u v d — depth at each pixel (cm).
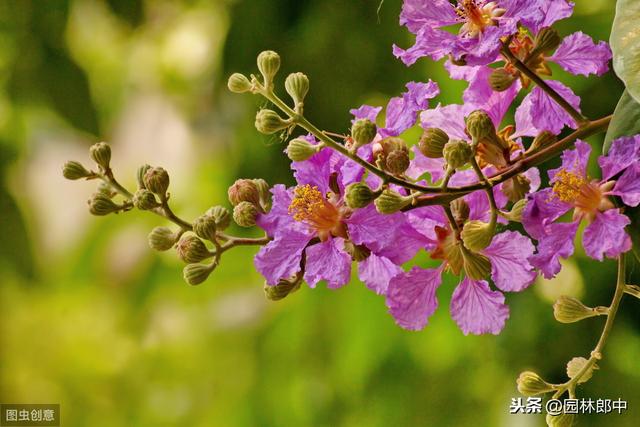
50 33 163
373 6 150
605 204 96
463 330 98
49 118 168
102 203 101
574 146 98
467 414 156
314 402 164
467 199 99
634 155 96
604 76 132
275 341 165
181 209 184
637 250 96
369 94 152
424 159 100
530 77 98
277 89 154
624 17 96
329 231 97
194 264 99
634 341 143
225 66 159
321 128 153
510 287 97
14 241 171
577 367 100
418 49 97
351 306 155
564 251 96
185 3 183
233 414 173
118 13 171
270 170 161
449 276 145
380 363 155
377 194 96
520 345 146
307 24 153
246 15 156
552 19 97
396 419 158
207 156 181
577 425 147
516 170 97
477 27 98
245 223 98
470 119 96
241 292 184
